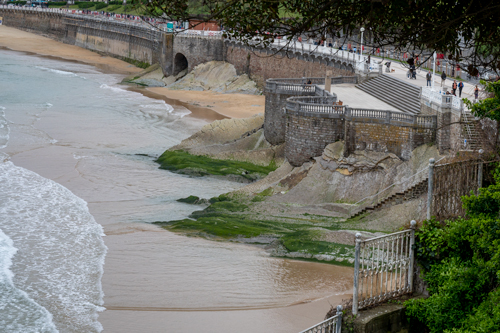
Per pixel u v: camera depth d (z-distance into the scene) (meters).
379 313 17.42
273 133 61.47
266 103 61.91
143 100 98.00
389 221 39.38
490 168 21.23
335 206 44.62
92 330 28.44
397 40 13.20
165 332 28.38
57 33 177.88
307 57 85.62
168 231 42.47
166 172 59.09
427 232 18.22
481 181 20.53
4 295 31.47
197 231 41.94
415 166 43.41
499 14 12.20
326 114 49.94
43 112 86.69
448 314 16.92
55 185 52.88
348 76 69.56
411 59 13.32
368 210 42.09
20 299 31.17
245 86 102.50
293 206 46.22
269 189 49.97
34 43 166.12
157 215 46.38
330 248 37.50
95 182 54.97
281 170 53.34
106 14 162.88
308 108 50.72
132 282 33.75
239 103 95.12
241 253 38.28
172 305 31.05
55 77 117.69
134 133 76.00
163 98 100.25
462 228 17.66
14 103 92.44
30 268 35.16
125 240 40.41
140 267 35.84
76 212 45.81
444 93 44.03
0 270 34.41
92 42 161.12
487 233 16.94
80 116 84.88
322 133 50.47
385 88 60.91
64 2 198.75
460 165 20.12
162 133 76.38
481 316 15.72
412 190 40.09
